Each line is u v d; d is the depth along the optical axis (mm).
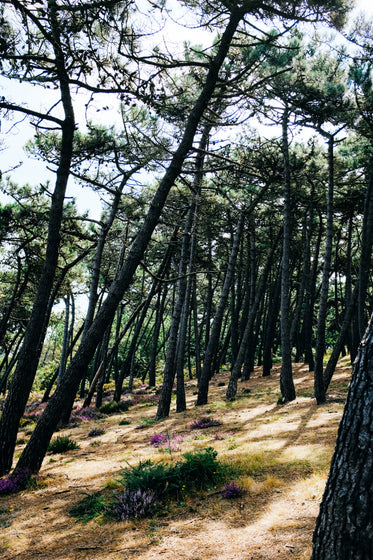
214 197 18750
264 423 11234
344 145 15734
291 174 17250
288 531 4695
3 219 18516
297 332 31344
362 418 2496
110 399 26266
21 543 5527
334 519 2484
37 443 8586
